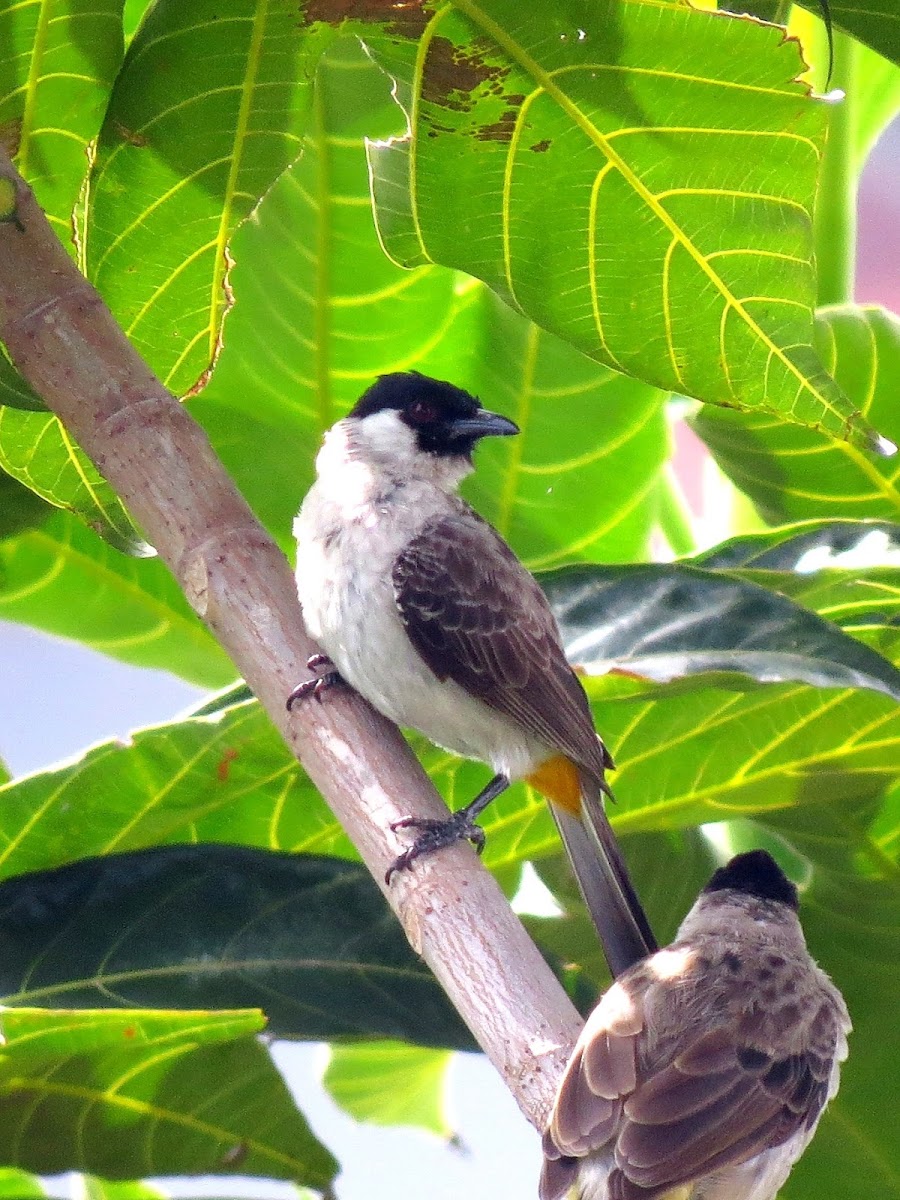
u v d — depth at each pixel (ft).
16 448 24.95
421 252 23.15
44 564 30.42
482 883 19.10
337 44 28.32
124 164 22.81
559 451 31.55
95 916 23.53
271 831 25.53
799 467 29.96
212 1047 23.99
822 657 21.58
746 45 20.21
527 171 22.04
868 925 27.96
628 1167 19.75
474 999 18.40
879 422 29.58
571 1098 18.42
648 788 27.02
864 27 22.13
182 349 25.05
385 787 19.94
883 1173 27.45
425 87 21.30
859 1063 27.55
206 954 23.26
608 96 21.06
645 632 22.85
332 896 23.72
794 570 25.16
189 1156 24.57
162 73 21.81
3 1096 23.80
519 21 20.42
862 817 27.32
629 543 32.07
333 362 31.30
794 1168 27.61
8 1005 22.94
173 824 24.66
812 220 21.91
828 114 20.90
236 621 20.79
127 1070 23.89
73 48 22.40
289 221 30.27
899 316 29.89
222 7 21.02
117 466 21.13
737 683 22.82
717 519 33.19
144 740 23.12
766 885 25.57
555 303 23.17
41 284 21.27
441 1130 30.66
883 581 24.84
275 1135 24.66
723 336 22.94
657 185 21.89
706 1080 21.08
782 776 26.22
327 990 23.00
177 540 21.01
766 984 22.82
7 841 23.91
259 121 22.47
